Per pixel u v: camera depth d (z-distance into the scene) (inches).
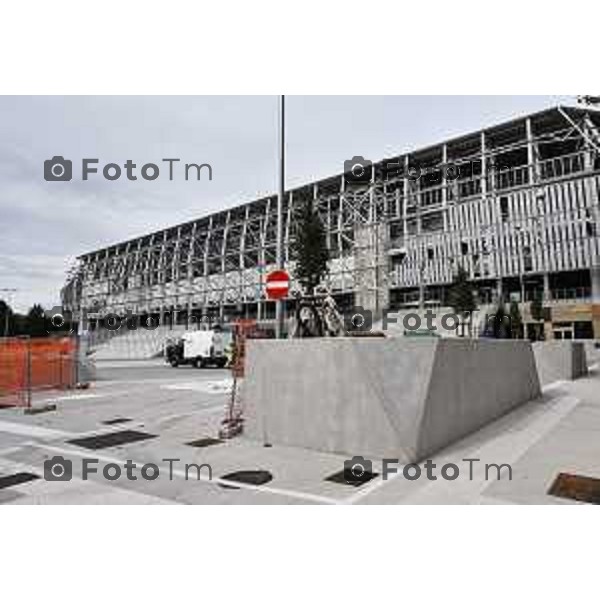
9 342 658.8
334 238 2657.5
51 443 348.2
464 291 1930.4
